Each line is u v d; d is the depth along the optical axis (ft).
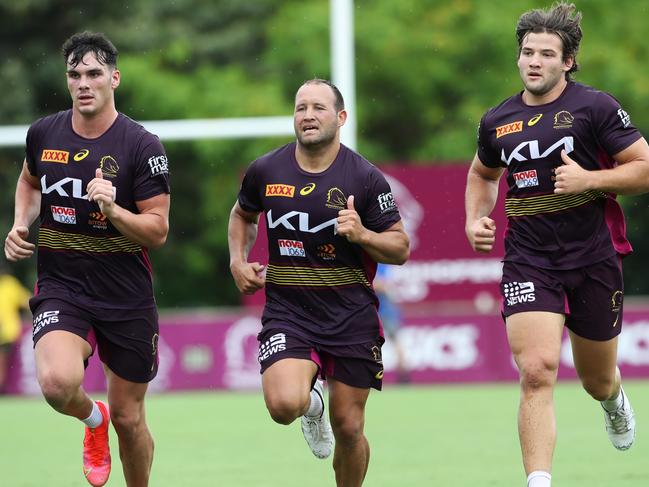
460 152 313.94
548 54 81.25
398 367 204.95
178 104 300.40
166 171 82.48
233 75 305.32
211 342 207.41
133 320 82.94
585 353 86.38
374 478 102.37
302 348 81.15
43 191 82.74
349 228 78.79
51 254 82.99
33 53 311.68
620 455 113.39
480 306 214.90
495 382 205.57
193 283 322.75
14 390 208.33
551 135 81.25
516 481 99.91
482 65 325.83
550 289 81.41
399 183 214.28
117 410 83.71
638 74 317.01
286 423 80.69
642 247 329.31
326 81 82.69
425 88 323.78
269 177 82.79
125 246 82.38
